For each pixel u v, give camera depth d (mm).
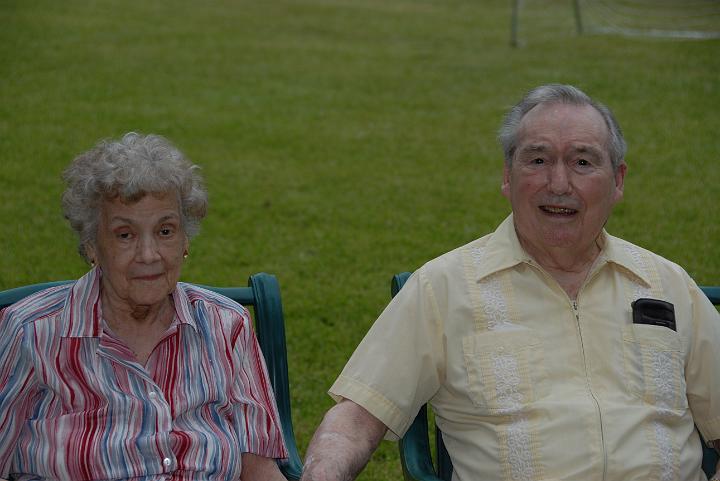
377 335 2826
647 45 15234
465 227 7387
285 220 7449
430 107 11430
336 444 2627
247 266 6469
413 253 6816
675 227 7359
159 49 14016
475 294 2824
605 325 2824
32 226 7012
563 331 2812
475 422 2791
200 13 17359
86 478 2518
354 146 9703
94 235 2578
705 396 2893
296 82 12555
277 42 15188
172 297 2709
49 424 2531
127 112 10594
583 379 2770
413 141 9945
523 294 2844
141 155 2533
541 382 2746
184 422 2613
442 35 16469
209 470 2586
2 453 2543
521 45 15547
